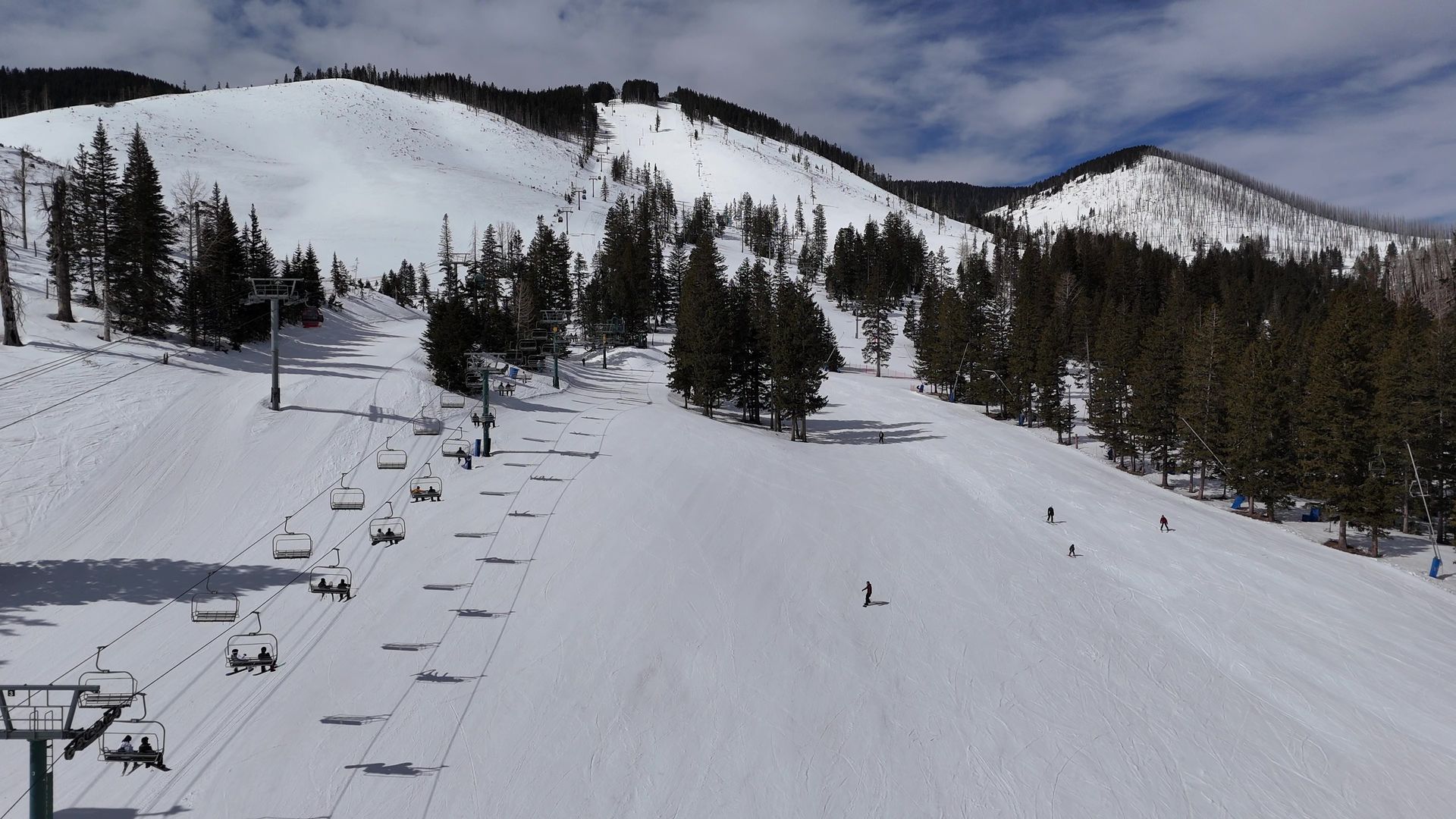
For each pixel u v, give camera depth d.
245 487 42.38
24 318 54.75
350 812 22.05
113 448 41.84
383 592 33.84
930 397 103.94
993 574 42.94
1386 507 53.81
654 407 80.25
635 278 130.25
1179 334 81.75
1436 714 32.31
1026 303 109.31
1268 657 36.06
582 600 34.53
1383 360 58.56
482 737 25.47
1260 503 66.94
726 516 46.56
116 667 27.38
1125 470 76.25
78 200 59.25
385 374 65.50
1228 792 26.61
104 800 21.77
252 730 24.88
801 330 76.06
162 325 62.59
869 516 50.41
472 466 51.28
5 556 33.19
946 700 30.47
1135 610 40.09
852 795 24.75
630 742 25.98
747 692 29.36
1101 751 28.22
